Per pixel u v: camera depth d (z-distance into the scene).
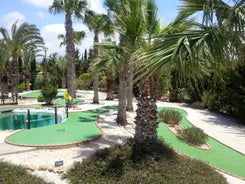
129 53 8.76
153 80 7.39
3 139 10.49
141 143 7.25
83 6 19.02
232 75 15.82
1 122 16.09
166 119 14.09
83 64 45.44
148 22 7.37
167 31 6.30
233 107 17.03
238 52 3.93
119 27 8.25
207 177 6.09
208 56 3.94
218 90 18.78
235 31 3.86
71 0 18.22
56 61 44.06
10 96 27.41
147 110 7.48
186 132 11.09
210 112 19.33
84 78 39.81
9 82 30.41
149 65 4.14
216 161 9.05
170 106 21.83
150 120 7.49
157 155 6.71
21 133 11.37
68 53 19.27
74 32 27.70
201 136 10.71
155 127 7.60
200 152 9.79
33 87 39.62
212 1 3.98
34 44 31.81
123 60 10.66
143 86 7.46
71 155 8.70
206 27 4.00
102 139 10.70
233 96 16.06
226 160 9.18
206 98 20.47
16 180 5.31
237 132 13.32
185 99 24.70
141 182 5.78
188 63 3.82
